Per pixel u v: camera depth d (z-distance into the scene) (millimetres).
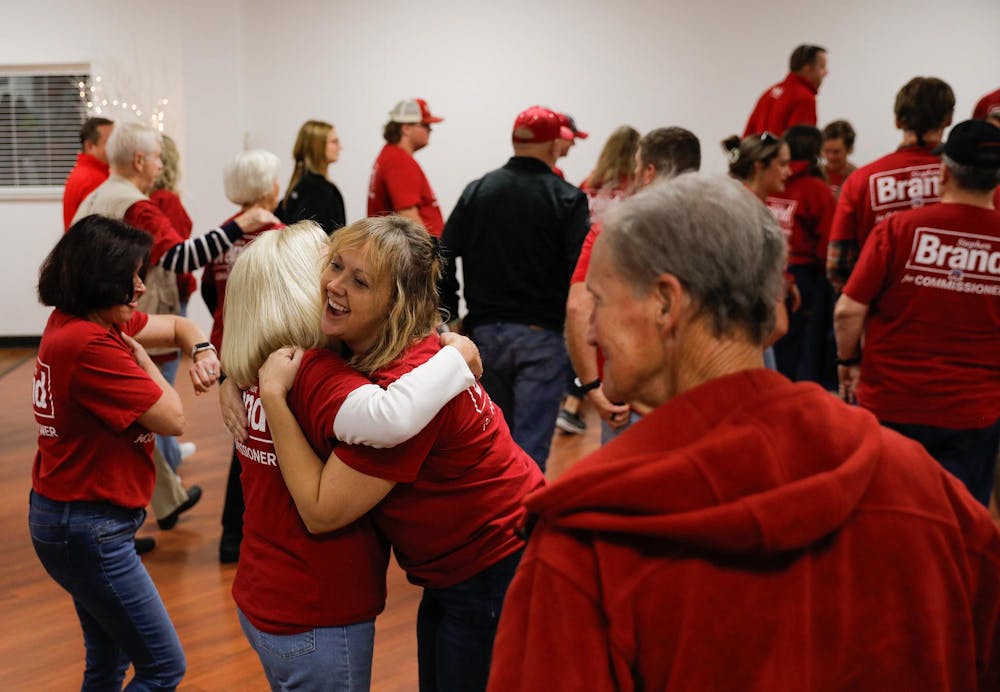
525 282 3240
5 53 7789
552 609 856
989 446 2684
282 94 8078
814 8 7707
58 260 2074
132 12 7754
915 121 3346
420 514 1606
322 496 1490
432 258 1594
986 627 980
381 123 8078
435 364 1494
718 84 7852
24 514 4176
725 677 840
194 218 7965
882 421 2750
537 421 3281
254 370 1613
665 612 838
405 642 3059
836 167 6723
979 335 2617
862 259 2723
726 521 798
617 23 7840
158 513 3959
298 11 7969
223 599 3344
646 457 843
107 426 2057
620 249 928
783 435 855
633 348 934
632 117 7945
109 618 2121
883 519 895
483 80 7977
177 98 7832
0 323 8062
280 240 1662
